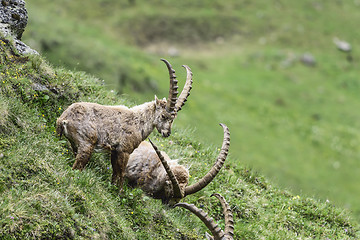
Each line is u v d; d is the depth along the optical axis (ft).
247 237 77.30
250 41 450.30
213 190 83.66
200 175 86.07
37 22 292.20
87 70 253.44
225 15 475.72
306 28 483.51
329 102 369.71
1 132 61.21
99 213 58.29
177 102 69.21
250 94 355.56
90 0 447.83
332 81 406.82
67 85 77.71
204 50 426.92
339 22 508.12
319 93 380.78
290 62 420.77
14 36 79.97
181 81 140.46
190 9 472.85
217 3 491.72
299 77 401.90
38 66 74.90
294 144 293.23
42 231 51.52
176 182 67.56
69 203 56.49
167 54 406.00
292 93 373.61
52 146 64.08
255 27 468.34
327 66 427.74
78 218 55.62
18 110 65.16
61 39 275.18
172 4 472.85
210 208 79.30
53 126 68.90
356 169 283.59
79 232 54.70
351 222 94.17
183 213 74.38
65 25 326.44
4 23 80.48
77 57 263.70
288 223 86.69
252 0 510.17
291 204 92.12
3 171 55.57
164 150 88.48
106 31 408.67
